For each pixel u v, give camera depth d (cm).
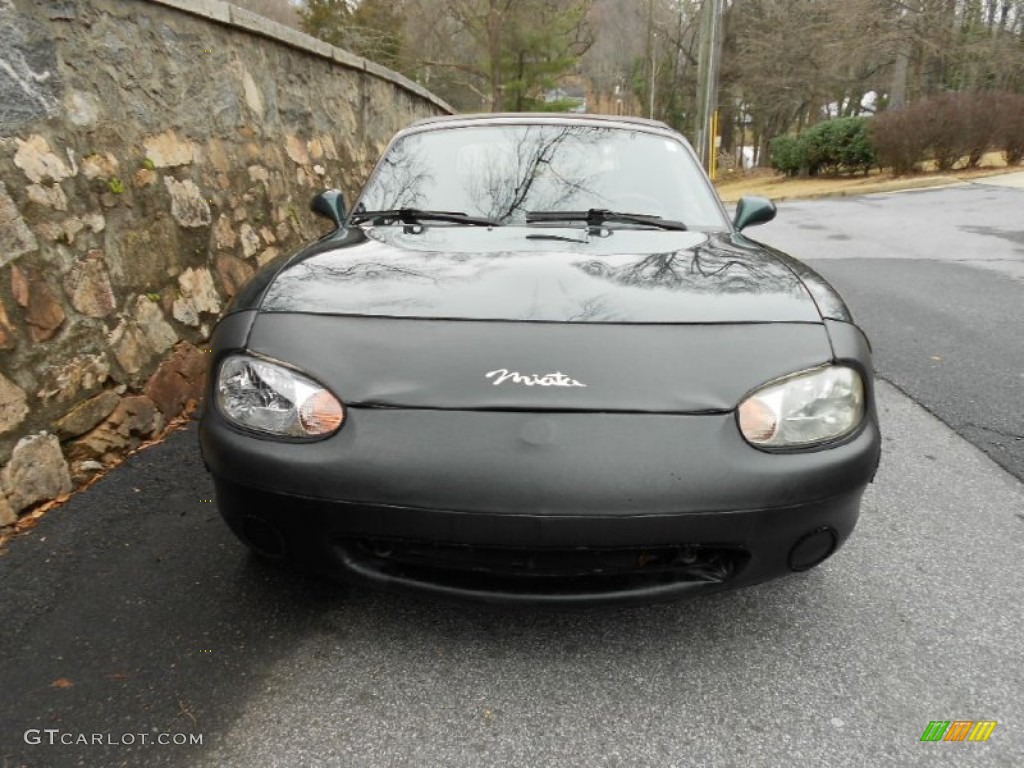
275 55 514
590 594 180
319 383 179
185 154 376
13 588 217
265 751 166
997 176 1620
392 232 267
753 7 3612
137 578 226
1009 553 254
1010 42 2655
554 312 192
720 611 221
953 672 196
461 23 2905
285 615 213
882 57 2952
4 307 248
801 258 855
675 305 198
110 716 173
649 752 169
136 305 322
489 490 166
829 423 183
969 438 351
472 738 172
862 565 247
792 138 2438
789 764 166
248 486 181
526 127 330
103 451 292
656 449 169
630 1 5097
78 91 296
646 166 314
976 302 612
